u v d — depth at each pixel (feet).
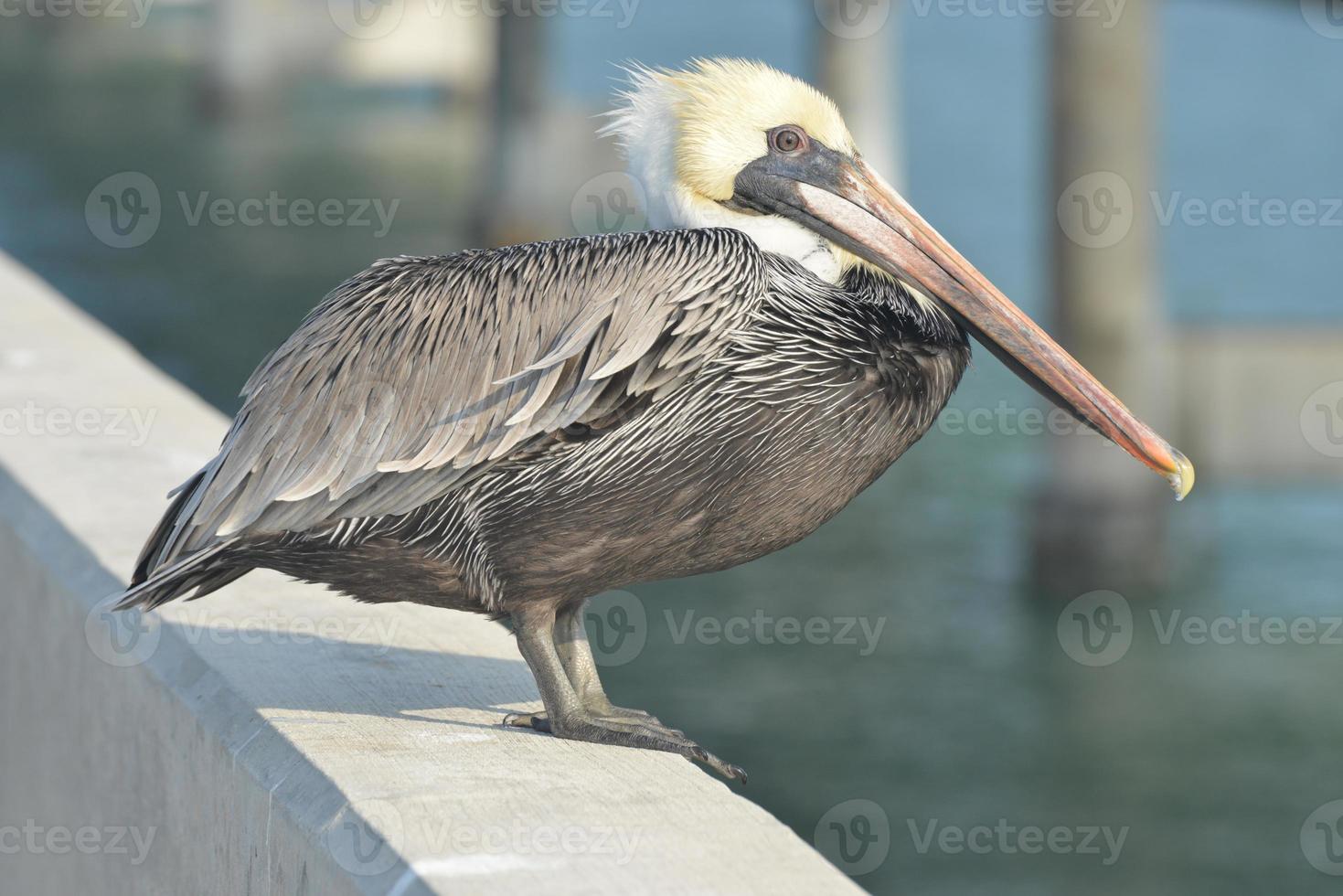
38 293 28.45
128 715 15.46
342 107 128.26
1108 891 34.58
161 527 14.08
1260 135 136.46
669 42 190.29
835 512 14.48
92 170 107.34
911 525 57.72
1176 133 138.00
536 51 91.76
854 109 91.56
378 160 112.16
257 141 117.91
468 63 128.77
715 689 44.80
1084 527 53.21
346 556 13.65
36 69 145.28
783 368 13.66
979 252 99.76
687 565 14.28
